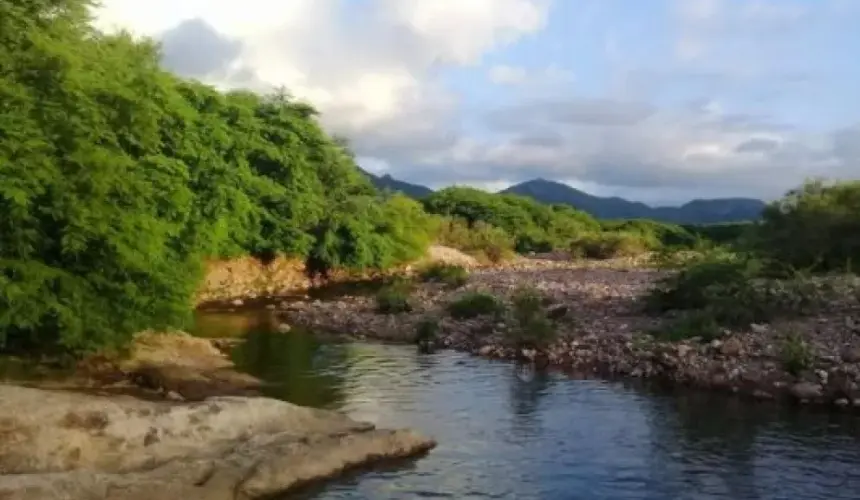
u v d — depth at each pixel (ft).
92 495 38.29
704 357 78.18
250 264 159.94
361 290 162.09
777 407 65.36
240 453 46.01
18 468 42.14
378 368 81.71
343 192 185.78
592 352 85.10
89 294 67.82
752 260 127.85
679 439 56.08
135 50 94.53
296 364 83.51
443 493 44.65
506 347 90.53
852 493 45.42
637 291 132.87
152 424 47.16
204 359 80.89
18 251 63.10
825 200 155.22
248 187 152.46
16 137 60.03
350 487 45.09
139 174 77.46
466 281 162.91
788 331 82.28
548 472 48.73
